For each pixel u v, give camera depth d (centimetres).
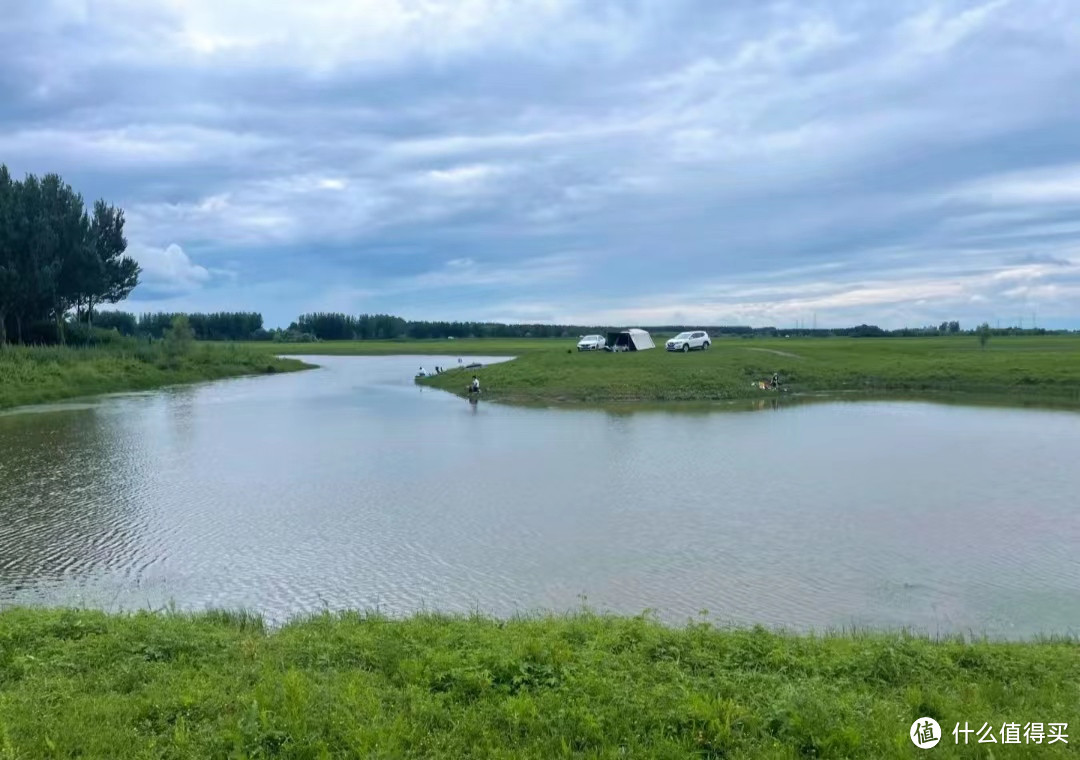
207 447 3825
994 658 1122
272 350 15900
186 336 9531
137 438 4138
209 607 1694
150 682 969
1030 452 3441
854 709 880
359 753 764
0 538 2217
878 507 2478
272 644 1148
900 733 811
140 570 1948
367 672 1001
